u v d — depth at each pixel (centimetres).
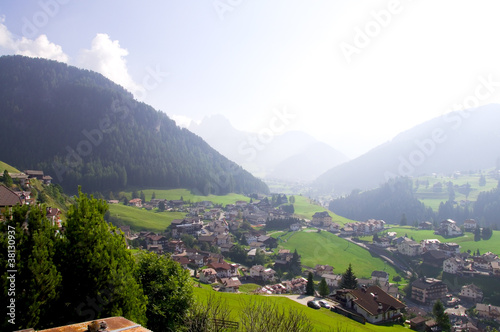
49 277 1536
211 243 13750
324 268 11406
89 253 1736
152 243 12725
